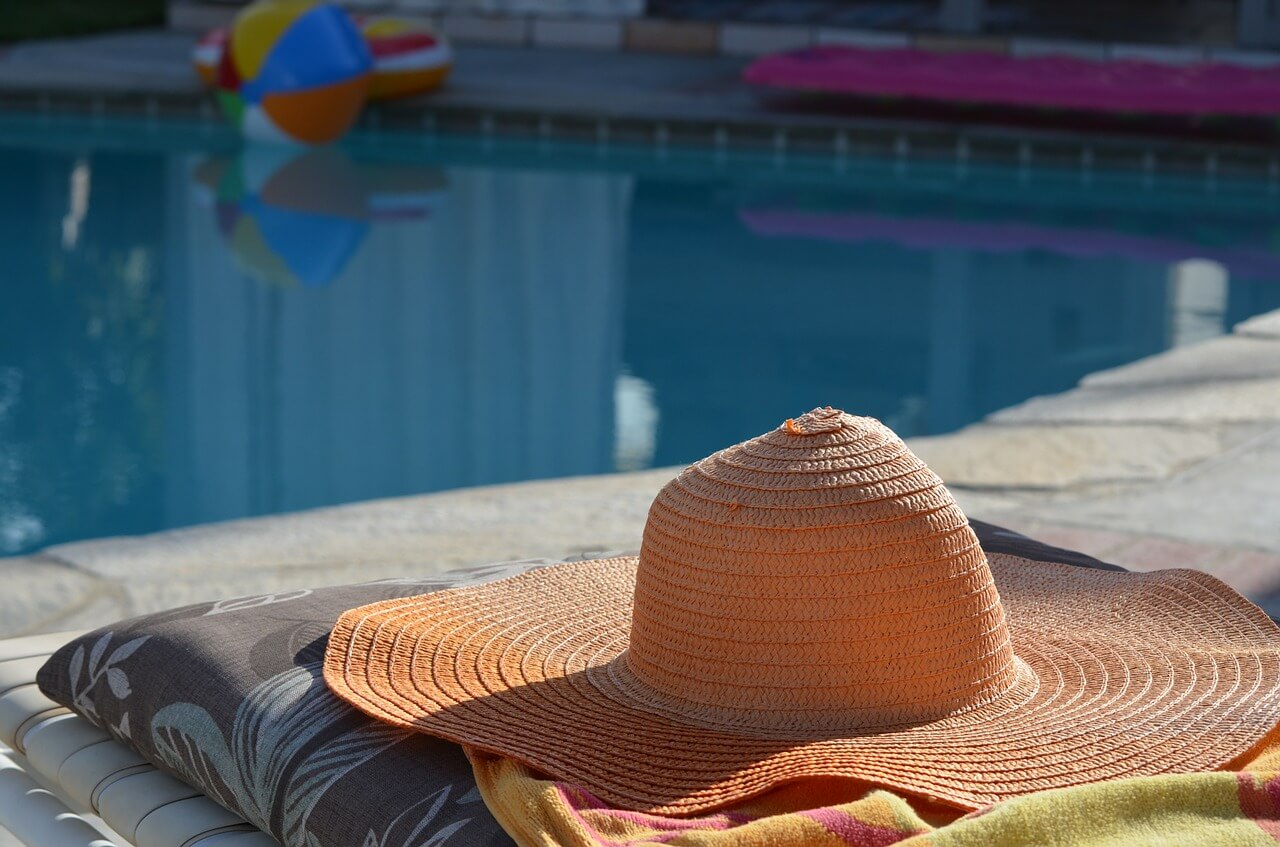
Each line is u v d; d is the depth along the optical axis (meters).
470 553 3.18
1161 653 1.67
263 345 5.97
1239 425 4.19
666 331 6.21
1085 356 5.86
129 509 4.31
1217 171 9.31
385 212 8.21
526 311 6.47
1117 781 1.33
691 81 11.83
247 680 1.67
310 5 9.75
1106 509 3.46
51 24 13.89
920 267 7.21
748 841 1.27
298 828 1.48
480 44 13.60
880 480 1.49
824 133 9.89
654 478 3.91
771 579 1.47
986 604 1.53
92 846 1.58
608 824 1.30
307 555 3.18
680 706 1.52
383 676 1.62
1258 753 1.47
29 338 5.96
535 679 1.61
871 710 1.48
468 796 1.42
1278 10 11.45
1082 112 10.08
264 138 9.85
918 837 1.26
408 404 5.32
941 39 12.22
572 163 9.70
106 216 7.94
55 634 2.07
